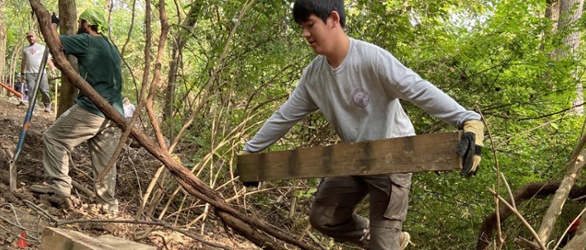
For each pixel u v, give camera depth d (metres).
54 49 3.67
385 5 5.52
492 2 6.04
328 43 2.76
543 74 6.23
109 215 4.64
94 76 4.70
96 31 4.86
